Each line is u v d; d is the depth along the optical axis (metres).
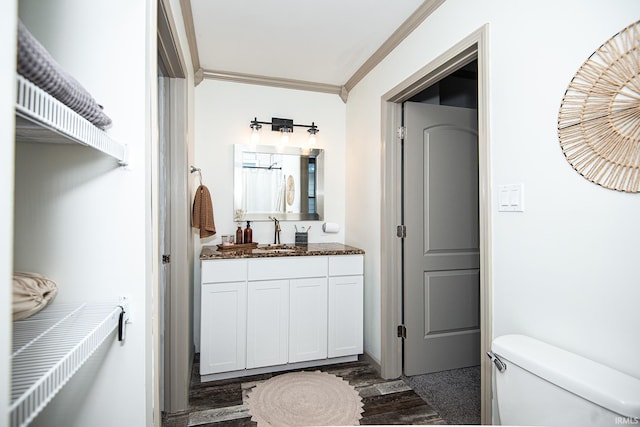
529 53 1.21
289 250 2.48
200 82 2.65
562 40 1.09
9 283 0.42
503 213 1.32
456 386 2.18
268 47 2.31
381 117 2.34
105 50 0.94
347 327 2.46
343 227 3.05
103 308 0.89
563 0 1.09
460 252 2.45
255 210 2.79
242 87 2.78
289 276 2.32
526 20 1.22
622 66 0.93
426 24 1.85
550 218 1.13
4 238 0.41
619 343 0.93
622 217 0.93
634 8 0.90
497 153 1.35
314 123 2.97
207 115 2.68
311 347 2.37
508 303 1.30
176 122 1.90
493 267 1.37
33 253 0.89
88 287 0.93
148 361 0.97
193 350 2.52
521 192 1.24
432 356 2.37
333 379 2.25
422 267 2.33
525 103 1.22
